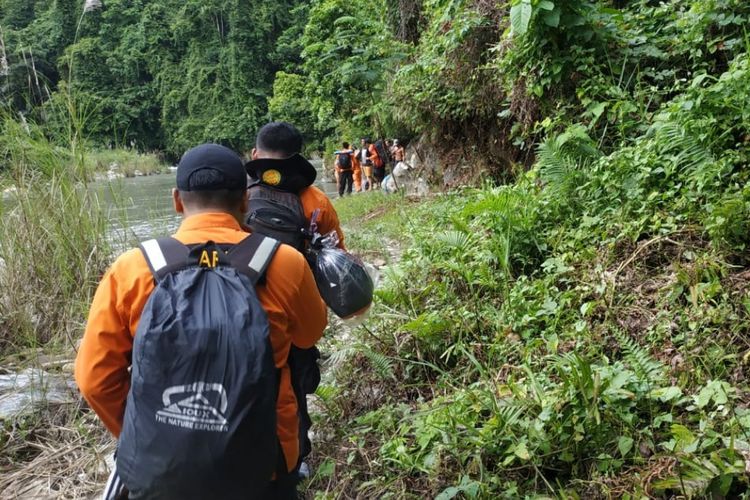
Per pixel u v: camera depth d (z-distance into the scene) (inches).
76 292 189.2
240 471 59.0
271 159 105.8
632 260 139.7
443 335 138.3
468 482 91.7
